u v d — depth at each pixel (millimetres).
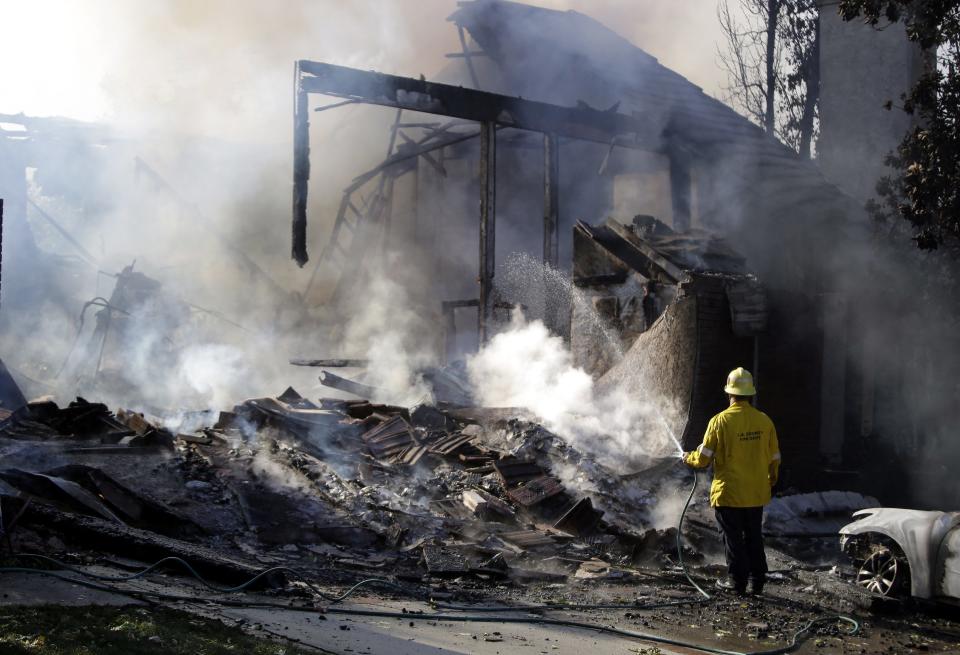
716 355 12961
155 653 4273
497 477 10984
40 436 10641
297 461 10406
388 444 11875
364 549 8773
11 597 5137
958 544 7707
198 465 9812
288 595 6516
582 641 6004
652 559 9375
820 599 8039
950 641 6996
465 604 7012
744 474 7961
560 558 8898
